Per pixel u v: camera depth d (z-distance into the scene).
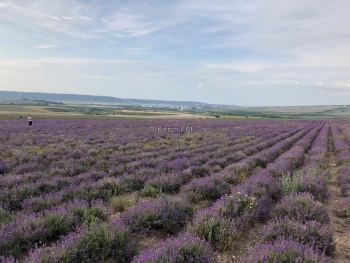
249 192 8.05
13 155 14.81
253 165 13.62
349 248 5.38
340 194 9.39
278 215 6.76
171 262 4.07
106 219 6.59
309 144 24.08
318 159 15.41
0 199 7.36
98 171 11.38
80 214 6.43
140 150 18.20
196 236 5.26
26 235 5.12
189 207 7.05
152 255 4.20
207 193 8.48
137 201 8.18
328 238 5.09
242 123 59.72
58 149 17.39
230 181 10.34
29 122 39.78
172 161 13.35
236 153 16.67
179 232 5.93
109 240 4.86
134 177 10.10
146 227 6.02
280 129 42.41
